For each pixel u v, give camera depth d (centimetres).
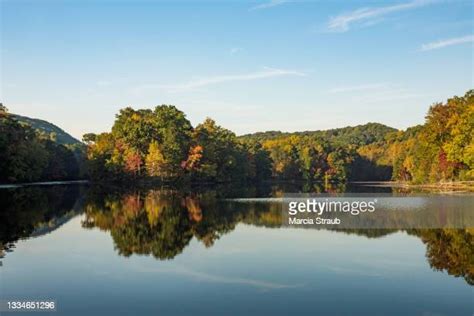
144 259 2369
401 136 18950
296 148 16462
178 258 2386
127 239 2944
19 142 8981
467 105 8169
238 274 2075
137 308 1647
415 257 2394
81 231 3259
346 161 16325
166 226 3506
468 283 1916
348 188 10325
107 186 10219
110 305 1681
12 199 5888
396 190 8950
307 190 9325
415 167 10369
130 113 11944
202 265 2239
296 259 2358
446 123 8531
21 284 1934
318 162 16125
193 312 1605
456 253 2480
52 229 3356
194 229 3356
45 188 8906
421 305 1666
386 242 2819
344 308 1636
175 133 10869
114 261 2328
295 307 1645
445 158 8219
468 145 7544
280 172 15788
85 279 1998
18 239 2950
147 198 6444
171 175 10638
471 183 7675
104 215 4222
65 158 13525
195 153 11069
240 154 13312
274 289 1848
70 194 7269
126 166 10656
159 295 1781
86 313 1605
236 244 2769
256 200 6088
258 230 3312
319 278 2005
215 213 4416
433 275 2041
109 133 11806
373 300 1716
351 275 2045
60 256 2434
